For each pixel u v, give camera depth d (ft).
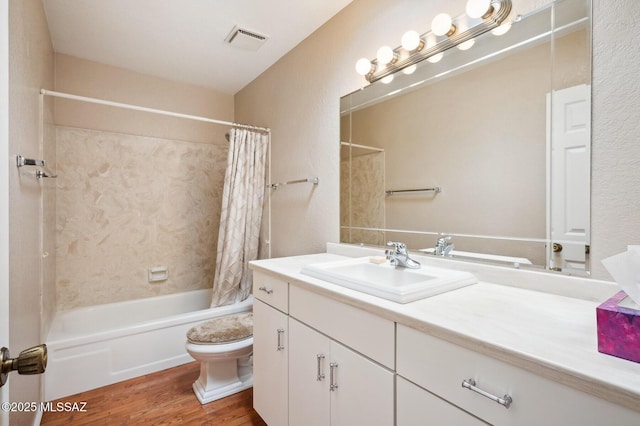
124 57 8.45
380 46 5.59
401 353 2.85
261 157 8.96
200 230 10.43
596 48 3.18
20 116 4.42
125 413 5.70
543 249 3.60
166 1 6.17
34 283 5.29
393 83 5.38
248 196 8.79
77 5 6.24
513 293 3.45
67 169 8.23
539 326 2.48
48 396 6.04
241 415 5.68
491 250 4.09
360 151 6.03
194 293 10.07
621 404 1.66
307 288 4.05
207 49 8.02
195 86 10.32
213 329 6.37
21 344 4.18
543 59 3.60
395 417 2.91
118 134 8.98
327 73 6.82
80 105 8.45
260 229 9.37
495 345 2.15
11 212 3.78
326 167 6.87
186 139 10.15
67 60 8.29
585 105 3.25
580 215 3.30
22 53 4.53
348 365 3.43
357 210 6.10
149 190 9.48
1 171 1.67
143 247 9.39
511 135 3.89
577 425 1.84
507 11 3.90
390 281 4.53
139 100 9.32
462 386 2.37
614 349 1.97
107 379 6.65
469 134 4.33
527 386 2.05
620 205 3.03
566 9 3.43
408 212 5.15
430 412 2.60
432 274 3.99
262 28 7.11
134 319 9.01
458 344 2.39
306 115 7.49
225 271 8.48
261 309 5.26
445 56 4.62
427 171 4.86
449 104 4.57
